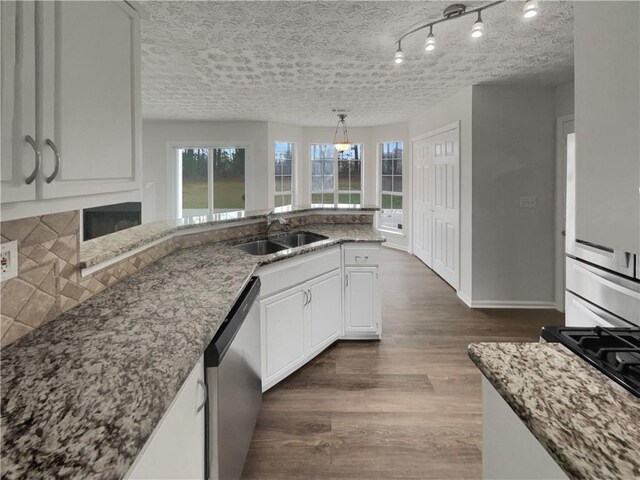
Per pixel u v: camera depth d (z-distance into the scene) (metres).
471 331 3.27
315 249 2.54
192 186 6.92
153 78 3.80
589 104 0.99
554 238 3.79
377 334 3.05
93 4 1.04
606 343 1.01
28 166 0.82
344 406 2.14
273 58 3.12
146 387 0.84
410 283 4.82
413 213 6.38
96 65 1.06
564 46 2.81
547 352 1.00
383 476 1.63
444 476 1.63
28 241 1.14
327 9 2.21
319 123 6.98
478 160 3.81
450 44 2.77
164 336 1.11
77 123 0.98
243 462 1.55
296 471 1.65
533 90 3.73
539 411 0.73
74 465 0.62
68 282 1.33
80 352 1.01
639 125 0.82
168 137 6.70
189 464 1.04
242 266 1.95
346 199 7.66
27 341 1.08
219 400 1.23
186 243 2.44
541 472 0.73
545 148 3.75
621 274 1.57
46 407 0.77
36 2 0.83
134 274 1.80
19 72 0.79
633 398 0.77
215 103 5.07
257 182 6.74
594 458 0.60
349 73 3.54
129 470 0.70
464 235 4.07
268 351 2.18
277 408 2.12
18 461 0.62
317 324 2.68
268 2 2.14
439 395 2.25
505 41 2.72
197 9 2.21
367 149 7.50
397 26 2.44
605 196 0.94
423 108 5.34
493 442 0.95
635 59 0.82
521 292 3.87
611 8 0.90
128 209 5.18
